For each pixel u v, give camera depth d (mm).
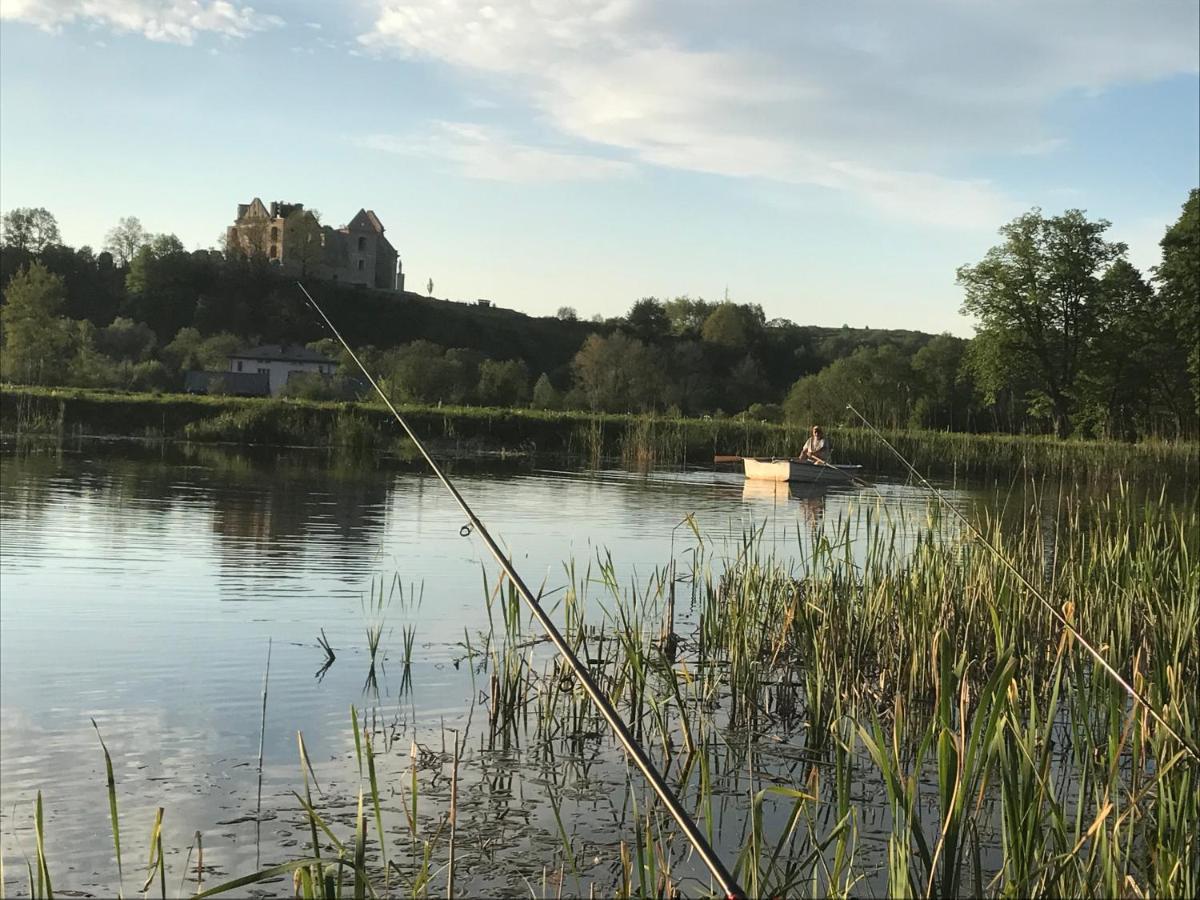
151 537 15633
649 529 18422
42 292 68438
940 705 4332
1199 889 4430
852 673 8500
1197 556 9805
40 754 6738
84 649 9289
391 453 38219
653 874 4242
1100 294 62938
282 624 10391
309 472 27844
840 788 4395
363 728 7469
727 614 9844
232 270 121375
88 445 34562
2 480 22594
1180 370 62000
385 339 119562
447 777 6590
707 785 5180
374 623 10555
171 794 6160
